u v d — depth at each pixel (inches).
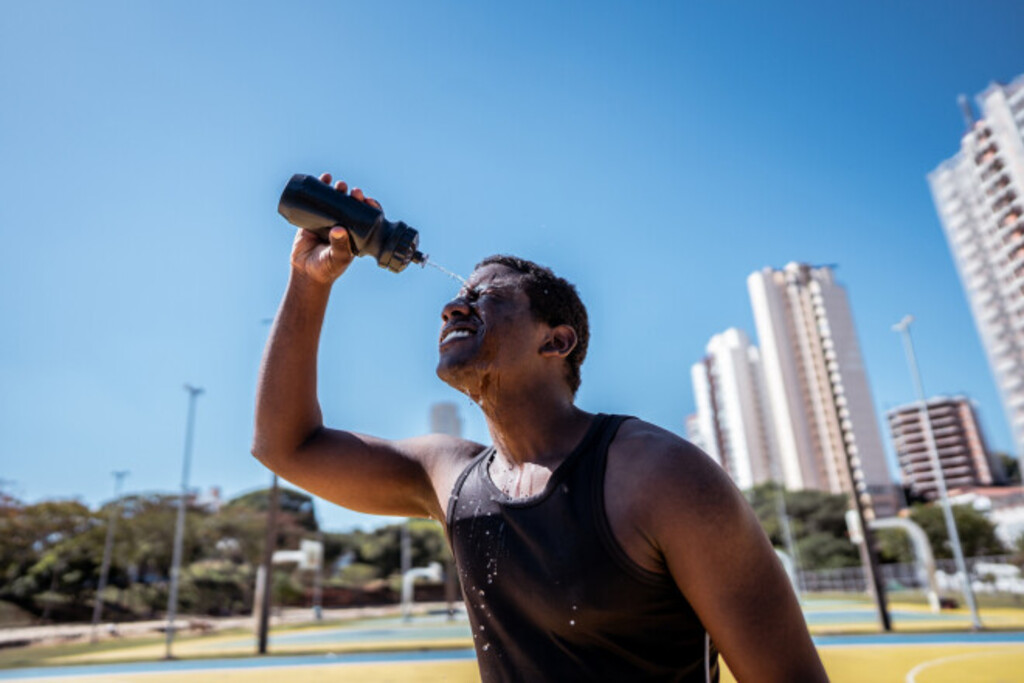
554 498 40.1
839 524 2593.5
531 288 49.0
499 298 48.3
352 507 60.2
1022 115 2615.7
